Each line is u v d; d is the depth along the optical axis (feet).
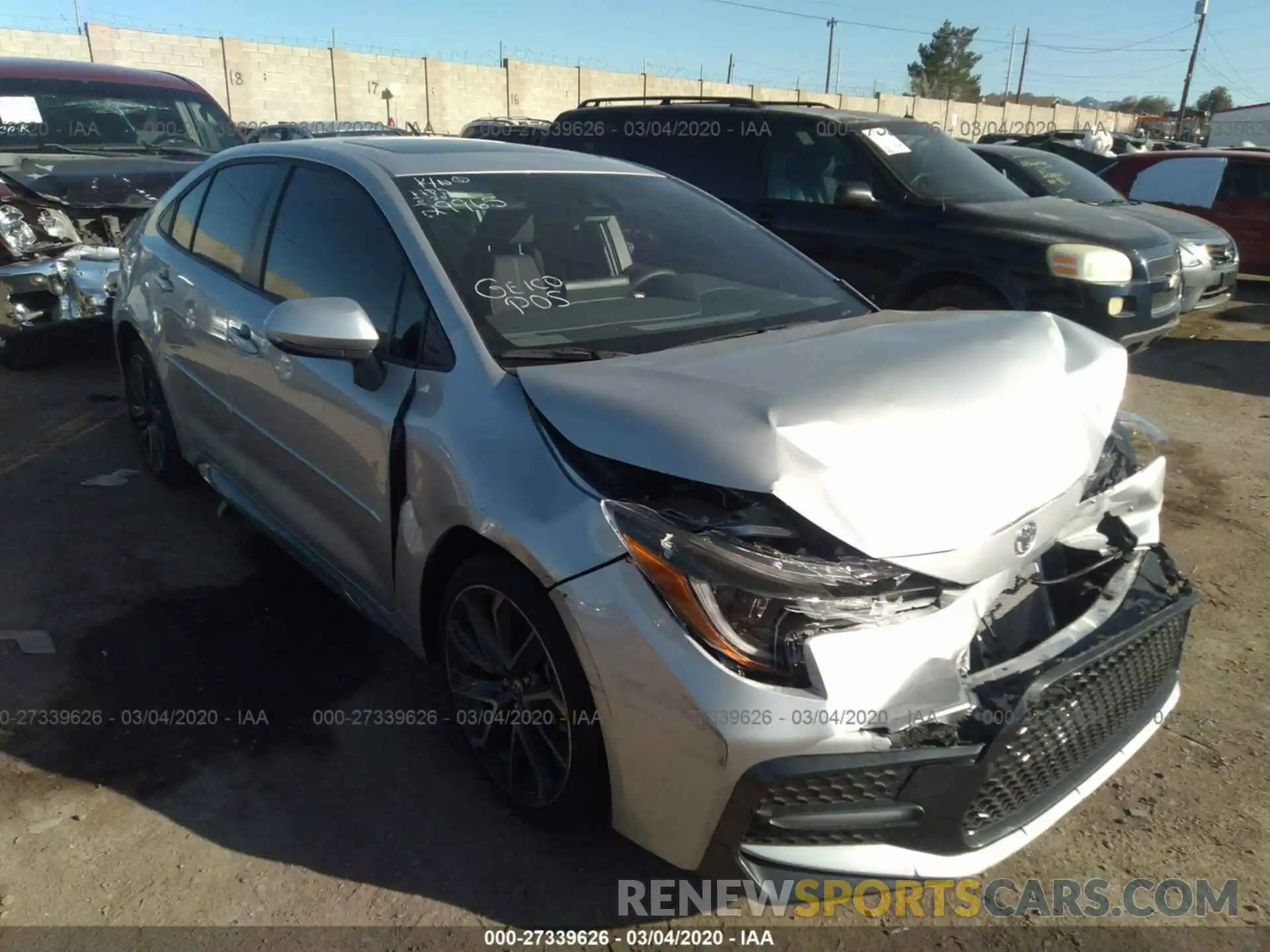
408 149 11.16
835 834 6.75
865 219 21.68
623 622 6.77
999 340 8.64
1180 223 29.63
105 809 8.63
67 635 11.18
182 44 93.56
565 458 7.47
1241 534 15.11
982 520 6.92
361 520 9.58
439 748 9.57
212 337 12.04
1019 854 8.52
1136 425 9.71
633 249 10.69
